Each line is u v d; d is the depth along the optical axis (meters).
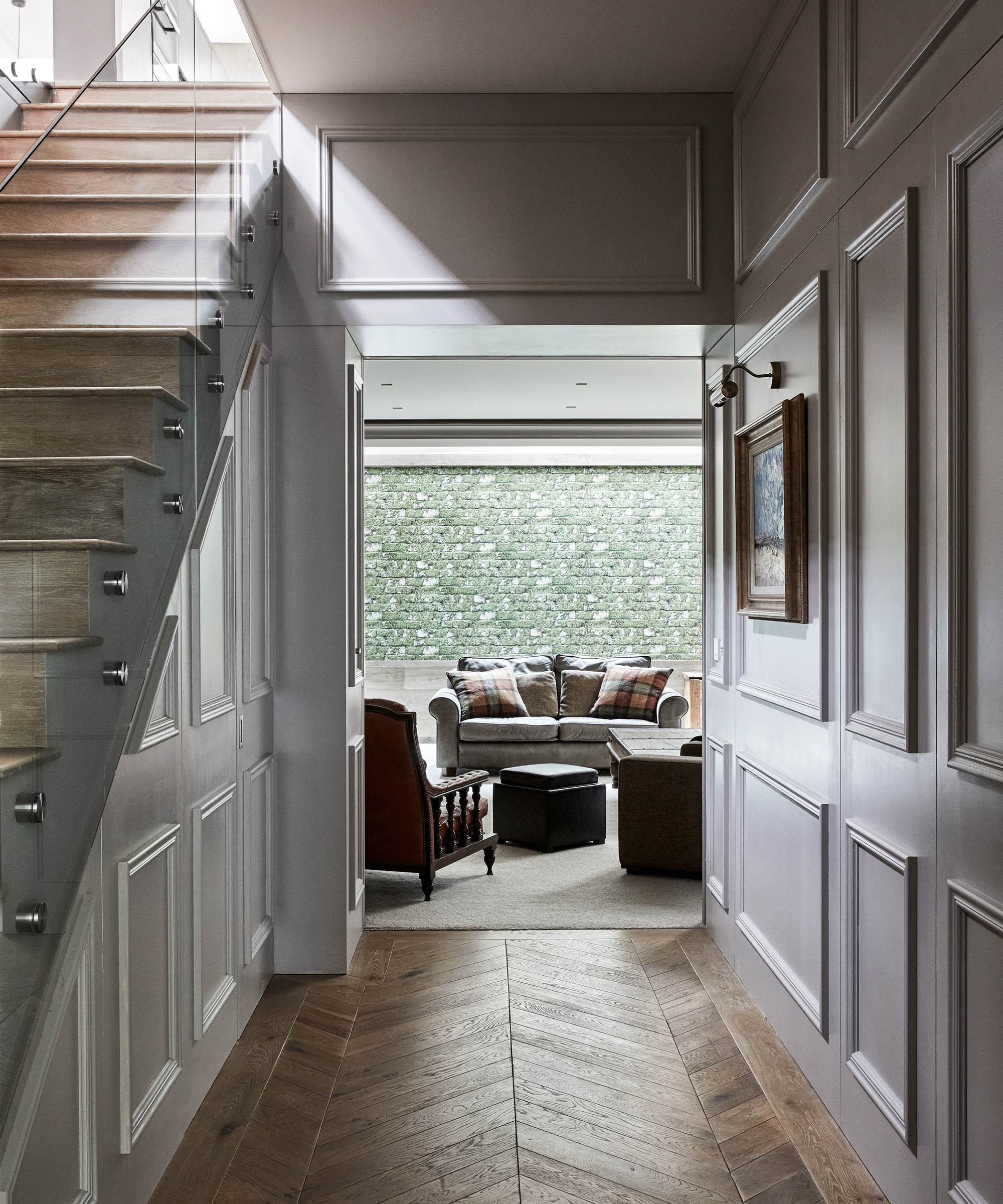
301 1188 2.43
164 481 2.20
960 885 2.00
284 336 3.93
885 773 2.41
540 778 6.05
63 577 1.62
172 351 2.31
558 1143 2.64
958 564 1.99
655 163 3.94
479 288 3.92
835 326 2.76
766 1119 2.78
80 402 1.72
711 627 4.41
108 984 2.12
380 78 3.79
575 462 10.35
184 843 2.68
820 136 2.83
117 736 1.88
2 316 1.42
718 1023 3.43
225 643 3.19
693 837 5.29
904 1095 2.24
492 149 3.93
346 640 3.95
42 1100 1.81
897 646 2.33
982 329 1.91
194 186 2.55
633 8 3.32
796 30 3.12
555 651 10.41
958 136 2.00
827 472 2.85
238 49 3.26
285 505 3.94
